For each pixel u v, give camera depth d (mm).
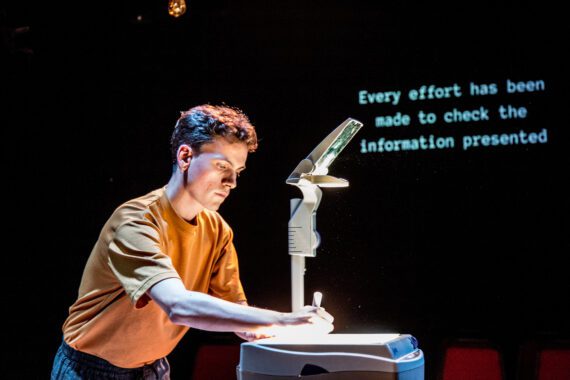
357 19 3385
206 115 1300
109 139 3436
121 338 1342
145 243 1219
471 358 2646
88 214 3395
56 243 3365
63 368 1396
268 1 3438
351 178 3338
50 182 3389
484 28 3264
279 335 1307
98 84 3434
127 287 1190
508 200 3168
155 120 3443
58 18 3332
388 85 3344
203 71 3459
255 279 3381
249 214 3420
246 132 1291
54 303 3334
